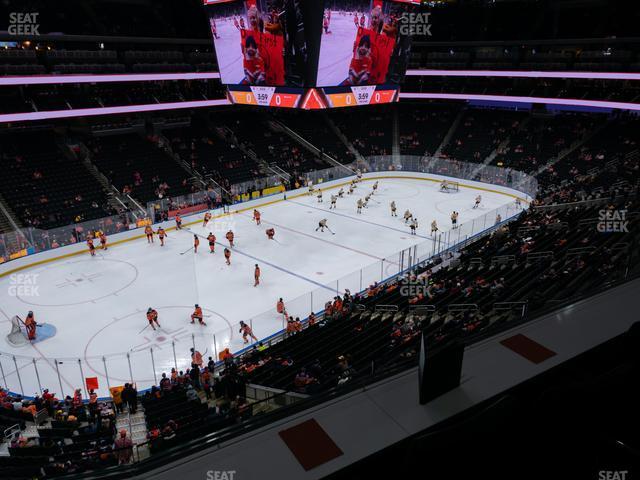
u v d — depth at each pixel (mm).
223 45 32875
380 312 18250
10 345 18688
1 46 41250
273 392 12438
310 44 28844
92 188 35094
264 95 32938
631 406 3023
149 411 12828
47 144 38500
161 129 45969
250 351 17234
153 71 41719
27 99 36312
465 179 46031
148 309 20188
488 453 2514
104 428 11742
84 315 21156
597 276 12656
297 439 2975
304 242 30609
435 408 3191
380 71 33438
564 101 45156
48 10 45469
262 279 24969
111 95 40812
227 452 2902
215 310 21562
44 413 13422
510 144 49000
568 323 4258
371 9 30469
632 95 42469
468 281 19328
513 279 17781
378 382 3564
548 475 2742
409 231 32625
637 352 3758
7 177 33156
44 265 27250
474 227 32000
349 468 2748
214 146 45594
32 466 9141
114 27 49062
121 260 27891
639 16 49594
